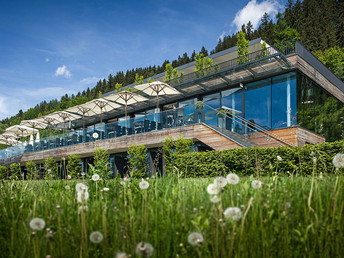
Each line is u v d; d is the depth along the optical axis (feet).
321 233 5.73
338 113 59.82
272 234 5.71
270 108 49.32
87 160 63.26
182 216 6.26
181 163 32.17
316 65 53.16
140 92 66.95
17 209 8.49
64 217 7.03
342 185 7.54
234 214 5.27
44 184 15.93
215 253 5.33
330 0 183.62
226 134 39.11
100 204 8.07
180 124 44.55
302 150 24.64
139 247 4.22
